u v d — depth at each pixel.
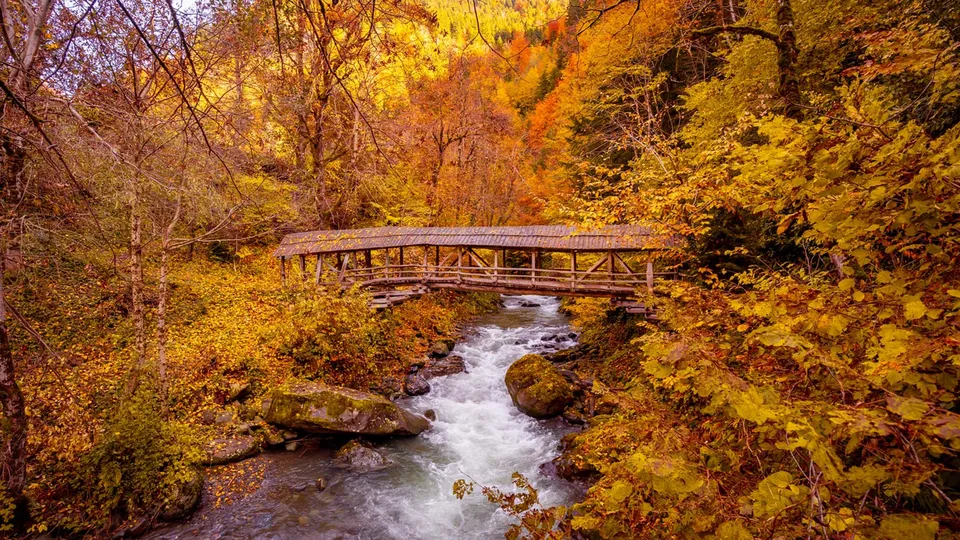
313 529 6.79
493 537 6.79
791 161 2.54
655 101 14.18
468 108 20.62
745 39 8.84
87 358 9.05
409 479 8.23
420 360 14.18
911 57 2.49
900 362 1.78
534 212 28.56
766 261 7.25
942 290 2.02
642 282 11.32
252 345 11.48
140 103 4.64
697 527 2.12
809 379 2.44
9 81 3.47
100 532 6.21
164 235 8.16
